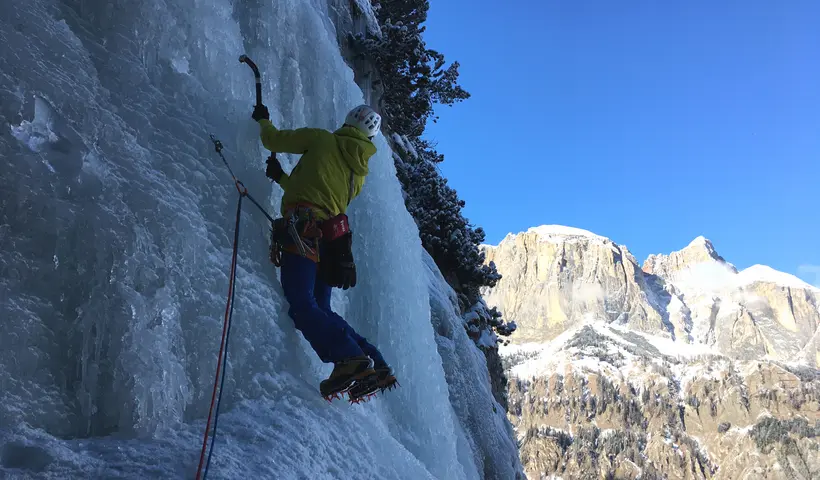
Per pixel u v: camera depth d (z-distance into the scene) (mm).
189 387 2408
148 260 2387
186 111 2984
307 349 3109
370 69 9344
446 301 7324
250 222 3084
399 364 4066
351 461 2713
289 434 2502
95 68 2652
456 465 4473
